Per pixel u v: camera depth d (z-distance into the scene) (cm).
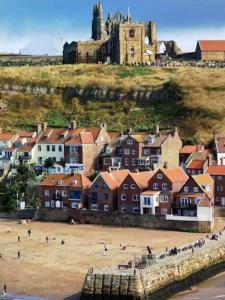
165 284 11644
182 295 11688
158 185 17075
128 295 11031
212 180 17412
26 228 17012
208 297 11469
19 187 19425
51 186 18350
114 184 17812
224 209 17325
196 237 15450
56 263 13388
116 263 13100
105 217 17388
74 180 18175
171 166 19800
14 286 12006
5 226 17312
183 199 16638
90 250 14388
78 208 17825
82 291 11275
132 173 17712
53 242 15262
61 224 17575
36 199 18812
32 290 11756
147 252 13925
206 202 16262
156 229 16600
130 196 17325
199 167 19000
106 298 11119
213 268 13088
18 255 13950
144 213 17012
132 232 16262
